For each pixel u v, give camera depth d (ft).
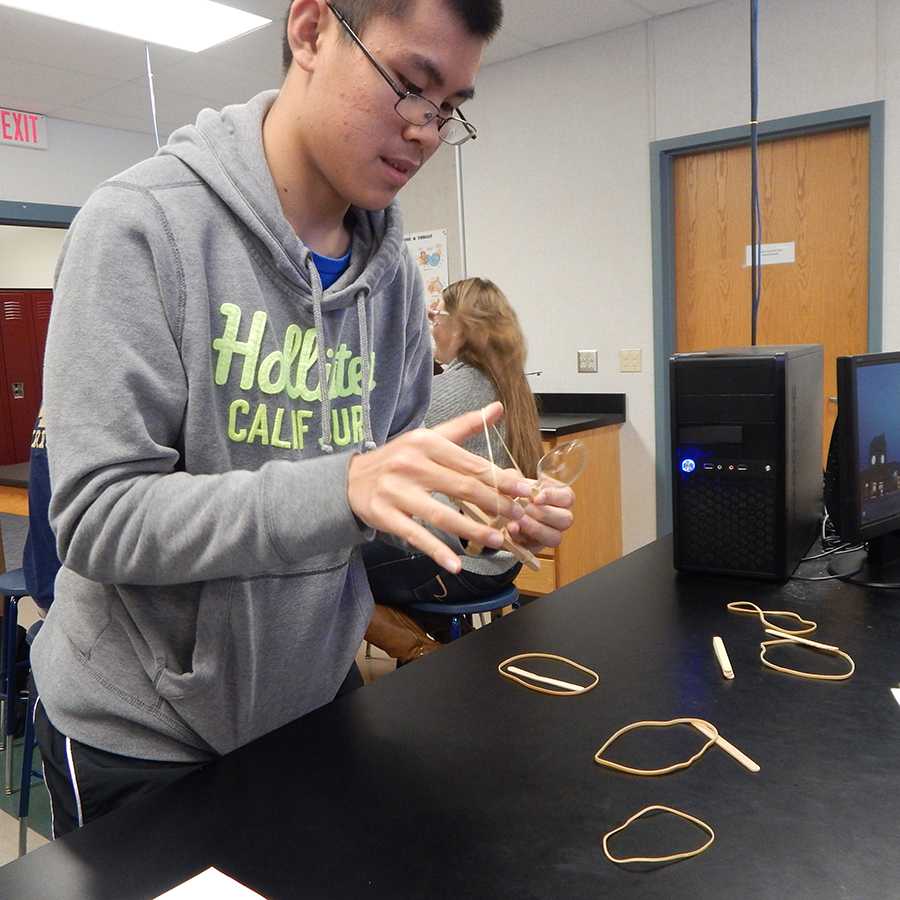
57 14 9.41
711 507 4.04
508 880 1.86
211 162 2.59
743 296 10.80
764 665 2.99
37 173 13.57
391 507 1.89
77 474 2.17
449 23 2.31
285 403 2.82
